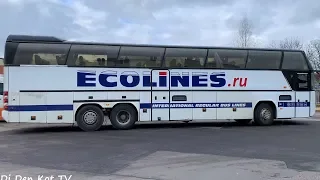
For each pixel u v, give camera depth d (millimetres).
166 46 15094
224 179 6527
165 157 8594
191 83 15266
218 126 16141
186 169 7316
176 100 15102
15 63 13672
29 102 13727
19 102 13656
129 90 14664
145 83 14820
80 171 7160
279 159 8352
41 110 13812
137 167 7516
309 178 6582
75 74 14133
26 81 13719
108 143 10898
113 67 14516
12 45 13695
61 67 14023
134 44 14805
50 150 9680
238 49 15867
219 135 12781
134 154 9016
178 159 8352
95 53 14383
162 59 15008
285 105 16250
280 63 16281
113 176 6750
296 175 6809
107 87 14445
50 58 13953
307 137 12227
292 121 18797
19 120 13641
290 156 8734
